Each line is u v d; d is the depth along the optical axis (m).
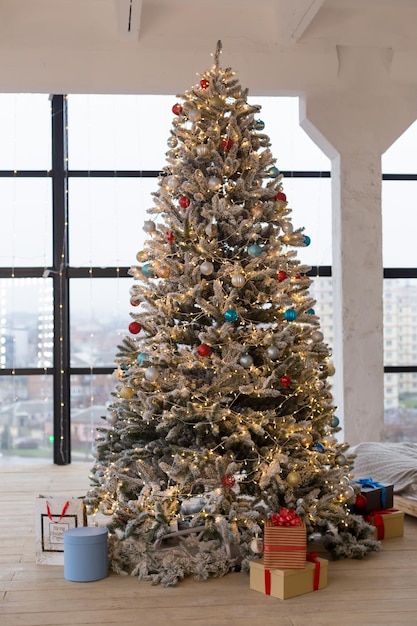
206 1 6.84
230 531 3.90
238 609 3.58
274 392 4.05
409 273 8.30
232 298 4.18
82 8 6.77
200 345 4.23
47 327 7.97
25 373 7.93
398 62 7.12
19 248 7.96
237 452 4.30
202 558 4.09
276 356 4.13
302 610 3.56
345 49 7.11
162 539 4.46
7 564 4.28
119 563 4.16
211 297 4.27
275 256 4.43
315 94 7.06
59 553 4.25
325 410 4.40
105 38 6.79
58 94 7.32
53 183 7.98
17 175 7.95
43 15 6.75
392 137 7.16
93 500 4.34
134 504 4.15
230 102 4.71
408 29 7.15
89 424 8.00
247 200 4.50
